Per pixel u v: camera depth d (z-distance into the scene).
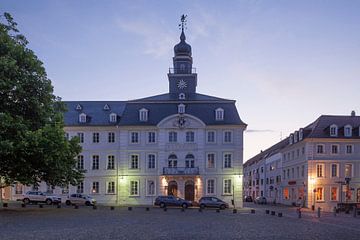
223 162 62.56
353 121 71.06
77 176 41.28
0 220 28.83
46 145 34.53
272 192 93.25
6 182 38.31
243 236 21.80
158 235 21.58
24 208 44.16
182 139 63.19
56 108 41.56
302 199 70.31
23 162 34.81
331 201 68.12
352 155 68.94
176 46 70.38
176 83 68.62
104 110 67.12
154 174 63.34
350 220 36.19
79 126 64.44
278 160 88.81
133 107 64.88
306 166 69.31
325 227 28.20
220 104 64.38
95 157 64.56
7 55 36.62
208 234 22.47
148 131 63.94
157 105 64.81
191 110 63.88
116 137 64.56
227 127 62.78
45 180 38.62
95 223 28.03
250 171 121.44
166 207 51.38
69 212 39.09
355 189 68.44
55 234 21.45
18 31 39.91
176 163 62.88
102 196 63.88
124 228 24.92
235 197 61.97
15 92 36.19
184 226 27.03
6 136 33.88
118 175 63.69
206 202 54.00
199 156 62.56
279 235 22.50
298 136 74.50
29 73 38.09
